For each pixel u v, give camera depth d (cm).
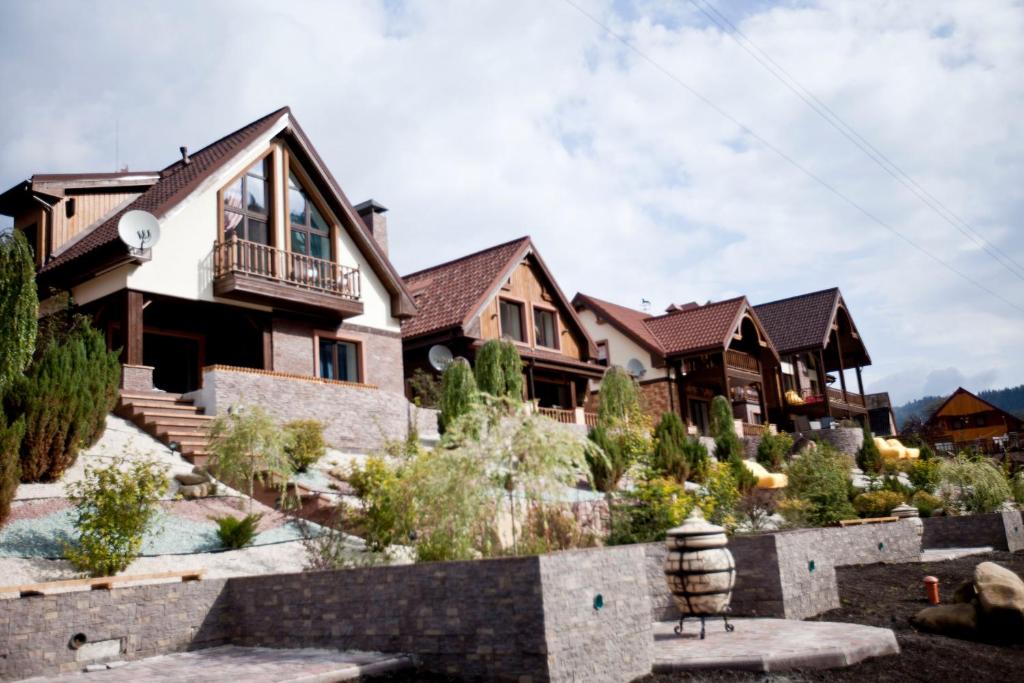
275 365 2323
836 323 4869
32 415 1325
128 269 2005
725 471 1675
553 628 742
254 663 847
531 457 1016
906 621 1097
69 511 1240
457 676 787
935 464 2688
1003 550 1820
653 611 1120
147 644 921
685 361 3991
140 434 1681
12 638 818
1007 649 973
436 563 822
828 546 1352
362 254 2659
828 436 3734
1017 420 5909
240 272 2158
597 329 4078
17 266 1334
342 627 891
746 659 830
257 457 1483
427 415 2427
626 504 1277
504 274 3102
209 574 1114
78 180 2403
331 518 1336
